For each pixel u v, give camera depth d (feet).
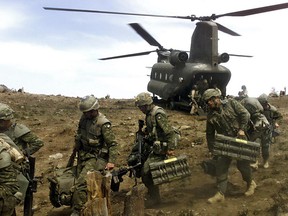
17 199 13.83
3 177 13.30
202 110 51.75
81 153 19.17
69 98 77.71
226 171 20.45
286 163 27.17
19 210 21.89
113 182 19.06
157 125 19.92
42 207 22.13
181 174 19.93
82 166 18.88
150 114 20.07
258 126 24.03
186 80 53.98
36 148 18.37
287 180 22.62
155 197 20.77
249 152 20.26
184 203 20.56
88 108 18.47
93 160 18.67
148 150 20.44
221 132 20.84
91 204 14.84
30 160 16.48
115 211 19.80
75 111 59.77
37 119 50.65
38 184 26.37
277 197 19.36
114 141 18.60
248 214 18.17
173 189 23.44
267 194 20.81
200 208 19.47
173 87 56.95
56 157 33.22
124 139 38.55
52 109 61.16
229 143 20.03
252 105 24.30
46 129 44.55
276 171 24.77
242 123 20.53
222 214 18.49
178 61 55.01
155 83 64.69
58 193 18.60
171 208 19.85
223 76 55.31
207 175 25.84
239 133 20.38
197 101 52.13
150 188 20.59
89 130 18.83
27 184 15.64
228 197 21.01
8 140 14.74
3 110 15.81
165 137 20.02
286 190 20.71
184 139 36.42
